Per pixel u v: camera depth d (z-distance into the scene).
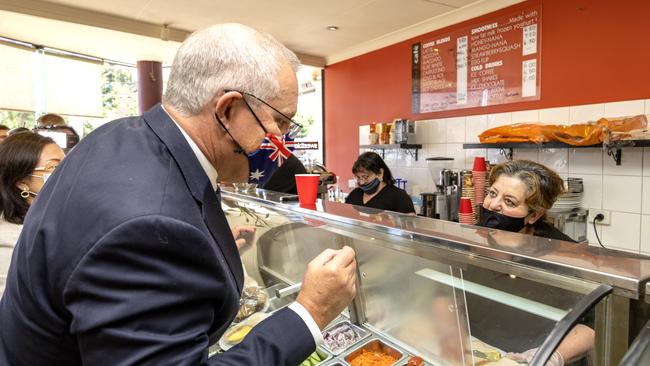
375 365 1.05
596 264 0.66
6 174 1.42
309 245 1.30
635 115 2.16
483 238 0.86
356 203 2.74
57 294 0.54
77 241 0.52
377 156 2.68
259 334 0.60
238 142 0.66
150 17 3.23
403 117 3.61
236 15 3.15
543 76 2.62
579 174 2.47
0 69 3.66
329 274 0.66
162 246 0.52
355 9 3.00
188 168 0.63
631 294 0.59
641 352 0.54
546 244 0.80
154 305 0.50
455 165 3.19
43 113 4.02
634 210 2.25
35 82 3.94
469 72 3.05
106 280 0.50
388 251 1.07
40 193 0.66
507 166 1.49
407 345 1.08
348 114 4.21
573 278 0.66
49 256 0.55
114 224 0.51
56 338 0.59
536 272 0.72
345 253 0.71
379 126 3.59
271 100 0.65
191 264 0.54
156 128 0.65
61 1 2.94
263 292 1.39
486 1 2.87
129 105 4.73
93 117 4.43
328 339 1.15
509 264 0.76
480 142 2.72
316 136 4.69
